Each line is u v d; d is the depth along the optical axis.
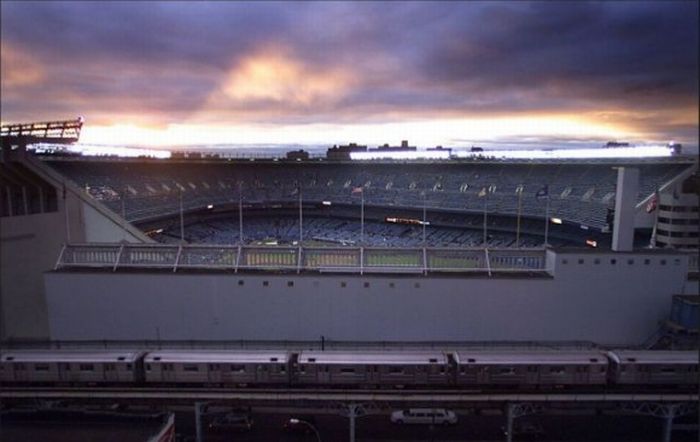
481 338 38.75
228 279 38.75
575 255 38.00
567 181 98.44
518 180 106.25
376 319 38.69
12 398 32.41
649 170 84.25
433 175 119.12
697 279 38.66
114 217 54.78
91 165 106.25
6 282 43.34
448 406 31.02
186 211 107.50
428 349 35.50
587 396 30.41
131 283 39.06
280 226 115.81
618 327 38.62
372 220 117.38
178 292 39.00
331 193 124.38
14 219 44.06
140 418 29.08
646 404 31.31
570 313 38.47
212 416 34.28
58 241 48.38
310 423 33.22
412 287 38.31
